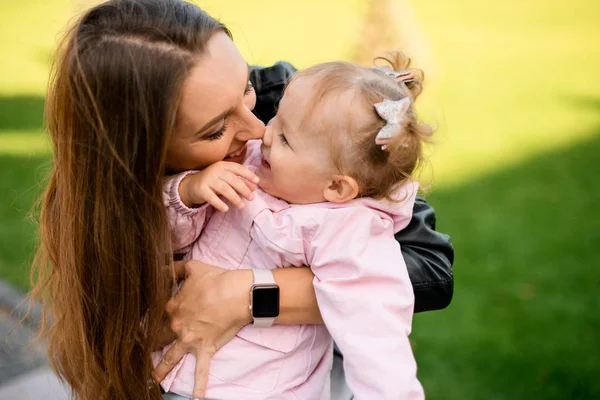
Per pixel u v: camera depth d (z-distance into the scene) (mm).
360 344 1243
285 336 1404
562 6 12781
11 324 2969
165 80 1225
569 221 4621
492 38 10508
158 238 1313
